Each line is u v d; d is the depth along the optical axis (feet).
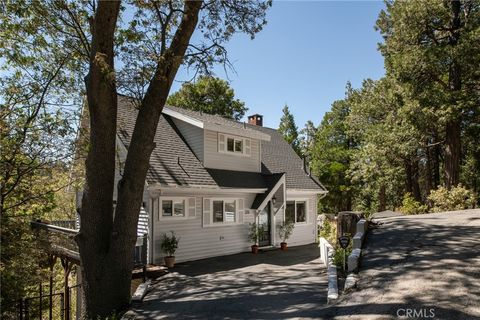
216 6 37.78
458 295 20.77
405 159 91.66
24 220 41.32
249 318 24.30
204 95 129.49
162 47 32.94
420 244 31.48
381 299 22.04
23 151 40.83
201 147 55.77
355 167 110.93
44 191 44.68
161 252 46.37
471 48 65.31
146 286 35.40
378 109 95.50
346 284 25.21
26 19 38.65
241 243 57.62
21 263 35.81
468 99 68.39
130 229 30.35
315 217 74.33
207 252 52.19
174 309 28.37
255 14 38.14
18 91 41.39
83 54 39.91
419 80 73.92
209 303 29.22
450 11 73.00
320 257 50.19
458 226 36.73
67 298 38.50
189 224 50.19
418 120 73.72
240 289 33.19
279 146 83.87
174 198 48.39
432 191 69.15
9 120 40.22
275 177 62.39
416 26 72.08
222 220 55.16
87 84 29.76
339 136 140.46
